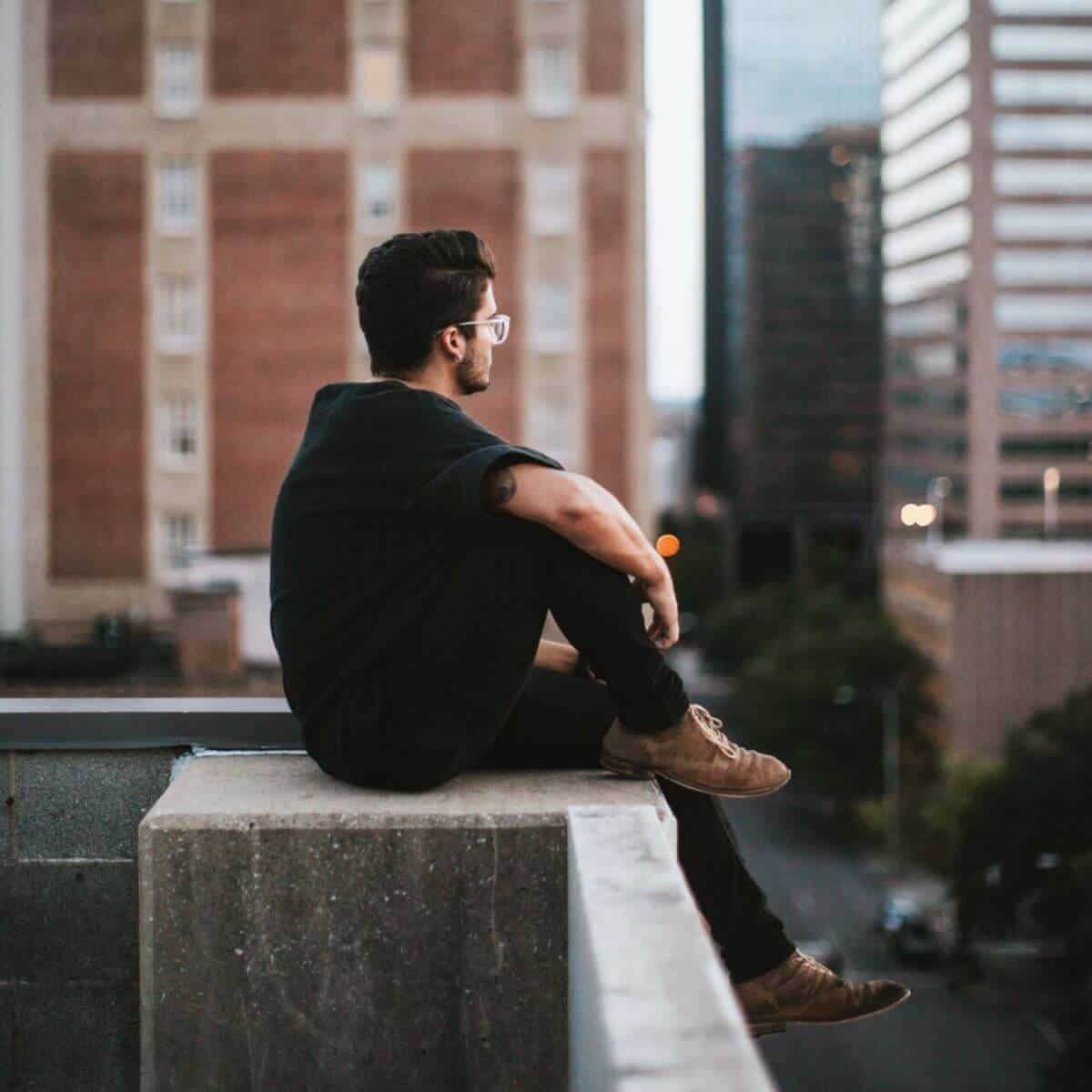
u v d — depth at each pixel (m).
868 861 59.84
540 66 48.78
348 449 2.82
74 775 3.21
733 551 144.25
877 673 69.38
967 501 105.19
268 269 48.84
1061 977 32.75
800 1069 34.69
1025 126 105.50
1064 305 105.50
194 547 48.94
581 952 2.00
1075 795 36.62
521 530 2.76
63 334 48.81
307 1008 2.66
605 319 49.06
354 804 2.70
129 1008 3.21
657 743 2.85
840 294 144.50
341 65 48.66
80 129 48.66
